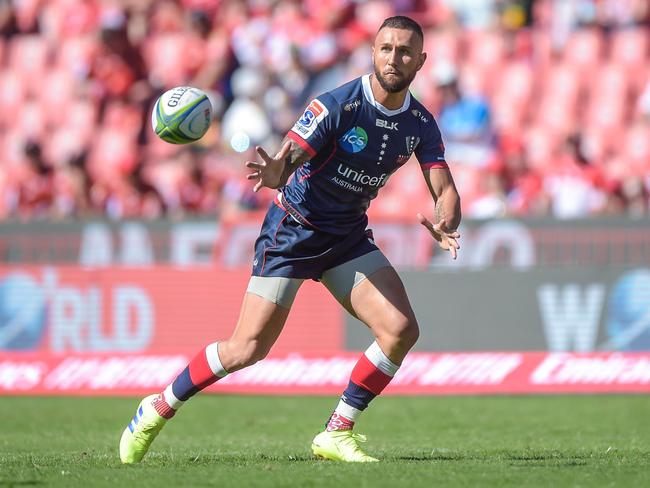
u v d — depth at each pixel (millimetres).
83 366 40469
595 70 60000
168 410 20469
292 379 40031
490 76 59875
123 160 55906
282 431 29969
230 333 39969
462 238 39781
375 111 19719
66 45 65562
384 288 20219
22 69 65688
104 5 65812
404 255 39875
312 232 20172
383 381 20531
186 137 19781
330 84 57625
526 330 39562
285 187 20625
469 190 51125
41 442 26375
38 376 40562
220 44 60688
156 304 40250
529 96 58938
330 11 60688
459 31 61812
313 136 19359
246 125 54500
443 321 39719
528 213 46625
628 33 61344
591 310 39438
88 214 49062
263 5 61812
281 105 55000
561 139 56562
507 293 39469
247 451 23453
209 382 20422
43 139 61625
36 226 40531
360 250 20547
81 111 61000
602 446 24656
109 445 25422
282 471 18375
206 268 40062
